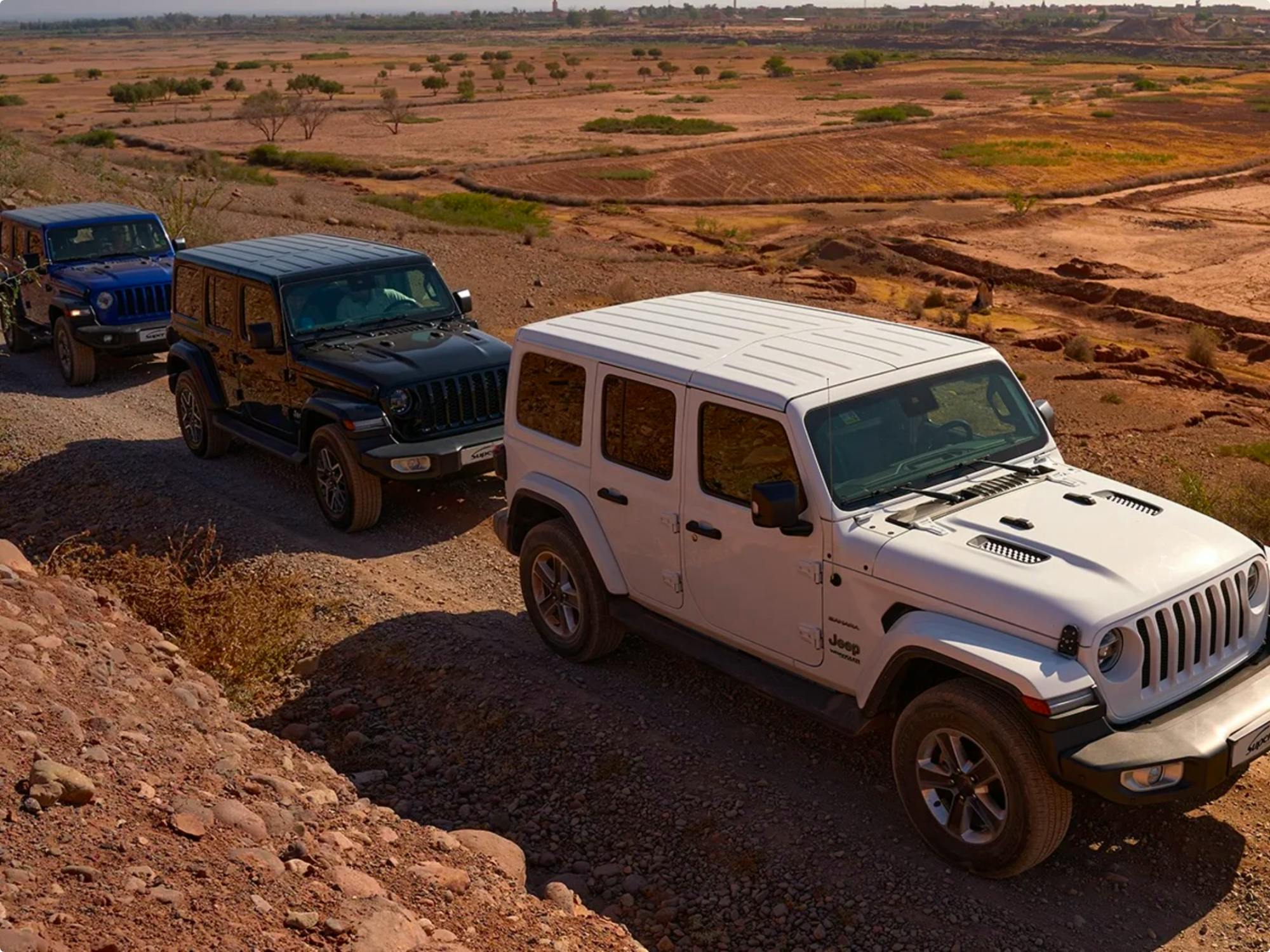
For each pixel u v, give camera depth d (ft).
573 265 90.33
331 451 31.12
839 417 17.88
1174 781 14.69
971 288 117.50
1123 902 15.46
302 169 221.05
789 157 237.86
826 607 17.56
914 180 205.05
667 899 16.03
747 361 19.43
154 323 47.73
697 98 405.80
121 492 34.78
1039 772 14.85
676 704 21.30
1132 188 191.62
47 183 94.43
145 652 19.76
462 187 199.21
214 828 13.56
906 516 17.31
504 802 18.67
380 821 16.14
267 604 24.97
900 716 16.49
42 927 10.61
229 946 11.21
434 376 31.01
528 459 23.20
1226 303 107.96
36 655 16.83
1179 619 15.71
